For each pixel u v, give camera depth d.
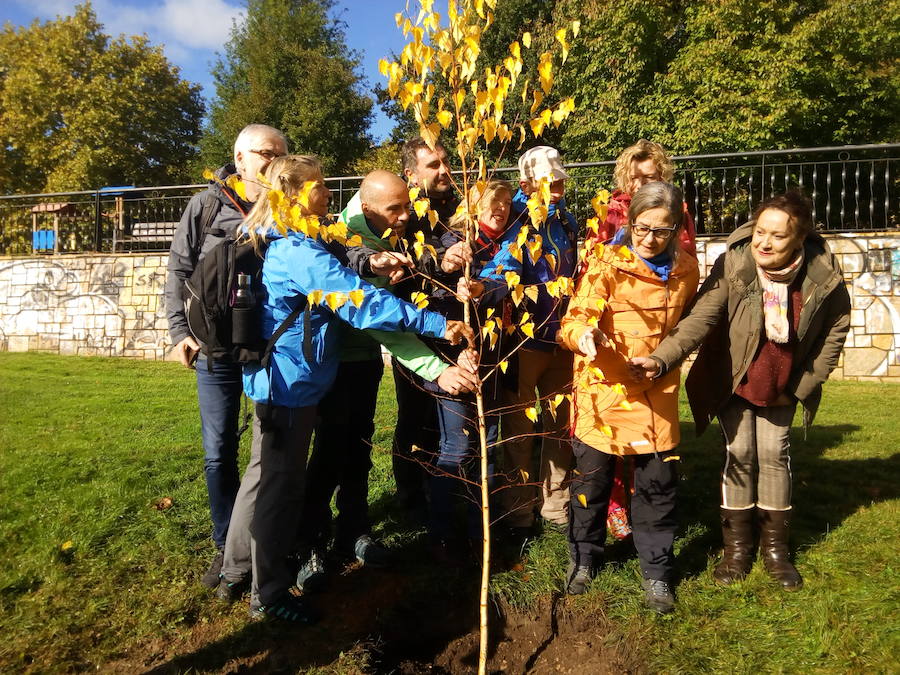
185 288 2.87
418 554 3.15
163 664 2.36
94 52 26.38
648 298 2.65
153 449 4.74
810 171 13.44
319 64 25.22
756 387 2.76
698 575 2.90
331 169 24.52
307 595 2.83
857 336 8.16
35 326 11.24
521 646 2.61
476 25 2.05
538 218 2.10
